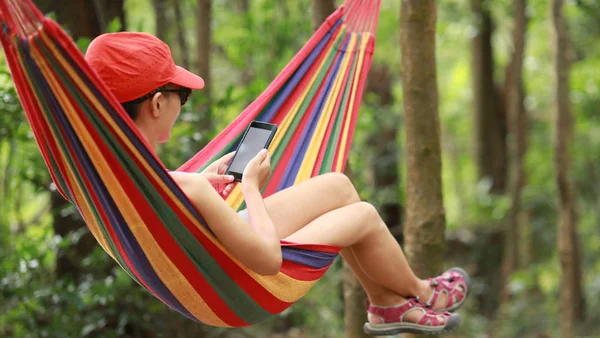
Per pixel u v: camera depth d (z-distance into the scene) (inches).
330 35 139.9
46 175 220.4
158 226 100.2
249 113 130.0
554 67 329.1
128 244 103.8
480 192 587.2
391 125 385.4
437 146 173.0
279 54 339.9
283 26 335.6
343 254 127.2
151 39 105.0
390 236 122.5
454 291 135.1
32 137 205.3
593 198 596.7
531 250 561.0
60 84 91.7
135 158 94.1
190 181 99.6
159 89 104.6
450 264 539.2
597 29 565.0
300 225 118.4
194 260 103.4
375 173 411.5
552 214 562.6
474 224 560.4
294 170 130.9
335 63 139.9
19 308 205.6
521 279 446.0
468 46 655.8
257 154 111.4
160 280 106.8
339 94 138.3
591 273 563.5
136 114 104.1
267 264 102.3
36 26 89.5
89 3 248.4
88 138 95.0
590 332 450.9
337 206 122.0
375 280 126.6
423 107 171.2
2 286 208.5
